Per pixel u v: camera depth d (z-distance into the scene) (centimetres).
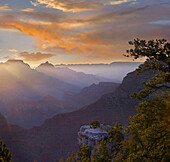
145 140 945
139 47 859
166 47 810
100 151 1445
